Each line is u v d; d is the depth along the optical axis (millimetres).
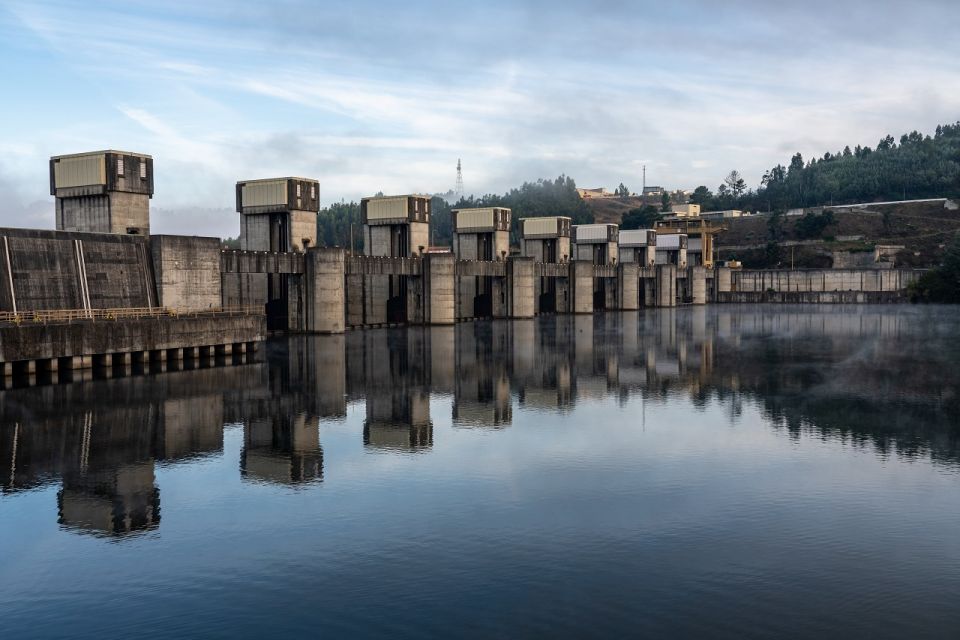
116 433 47688
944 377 73375
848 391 65062
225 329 83438
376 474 39250
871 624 23953
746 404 58781
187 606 25141
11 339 63312
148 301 81812
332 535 30969
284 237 116750
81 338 68750
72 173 85375
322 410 55312
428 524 32156
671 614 24547
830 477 38969
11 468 40281
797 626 23844
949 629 23672
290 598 25625
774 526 32062
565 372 75750
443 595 25781
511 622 24031
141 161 86312
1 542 30391
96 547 29828
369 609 24859
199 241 86062
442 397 61094
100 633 23500
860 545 30031
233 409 55344
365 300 132750
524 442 46062
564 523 32312
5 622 24172
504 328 131625
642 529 31656
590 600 25438
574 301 176250
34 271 72625
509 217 159625
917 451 44125
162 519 32750
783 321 152250
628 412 55438
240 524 32219
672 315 174250
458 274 143250
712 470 40188
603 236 195750
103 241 79438
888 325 139750
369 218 139250
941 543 30266
